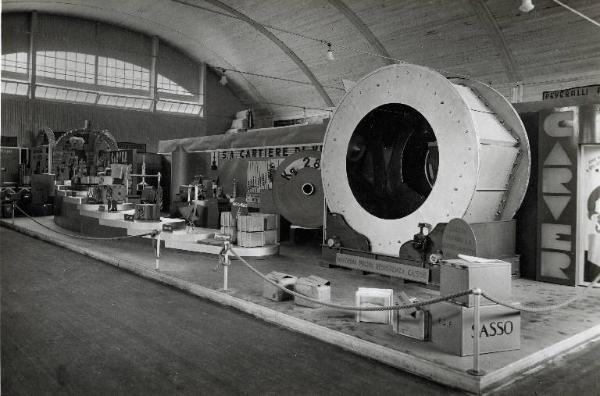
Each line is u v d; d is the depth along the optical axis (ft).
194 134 113.29
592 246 25.52
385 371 14.84
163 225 36.11
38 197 63.46
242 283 24.59
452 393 13.35
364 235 27.45
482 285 15.19
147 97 106.93
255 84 112.37
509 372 14.32
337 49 88.33
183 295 23.79
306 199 39.04
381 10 74.59
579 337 17.30
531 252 26.96
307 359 15.70
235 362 15.39
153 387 13.55
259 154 53.47
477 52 73.82
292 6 81.46
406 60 82.69
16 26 90.48
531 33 66.28
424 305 15.14
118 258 31.42
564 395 13.24
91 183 50.21
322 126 46.39
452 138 23.66
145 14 95.50
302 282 20.58
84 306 21.62
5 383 13.69
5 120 88.63
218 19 92.73
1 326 18.75
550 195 26.03
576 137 25.07
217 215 42.06
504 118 26.53
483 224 24.54
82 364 15.11
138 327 18.76
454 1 66.59
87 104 97.91
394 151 30.94
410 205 30.40
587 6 58.34
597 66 65.31
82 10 92.79
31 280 26.81
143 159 64.54
